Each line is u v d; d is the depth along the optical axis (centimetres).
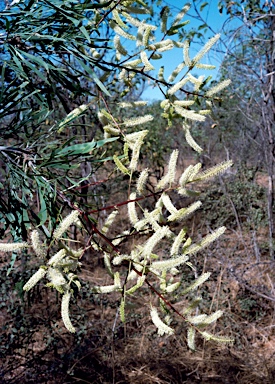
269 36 414
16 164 94
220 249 402
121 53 102
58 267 78
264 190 557
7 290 281
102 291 83
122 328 358
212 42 97
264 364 326
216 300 355
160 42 99
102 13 104
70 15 95
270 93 432
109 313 372
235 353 343
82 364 313
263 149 493
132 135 93
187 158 749
